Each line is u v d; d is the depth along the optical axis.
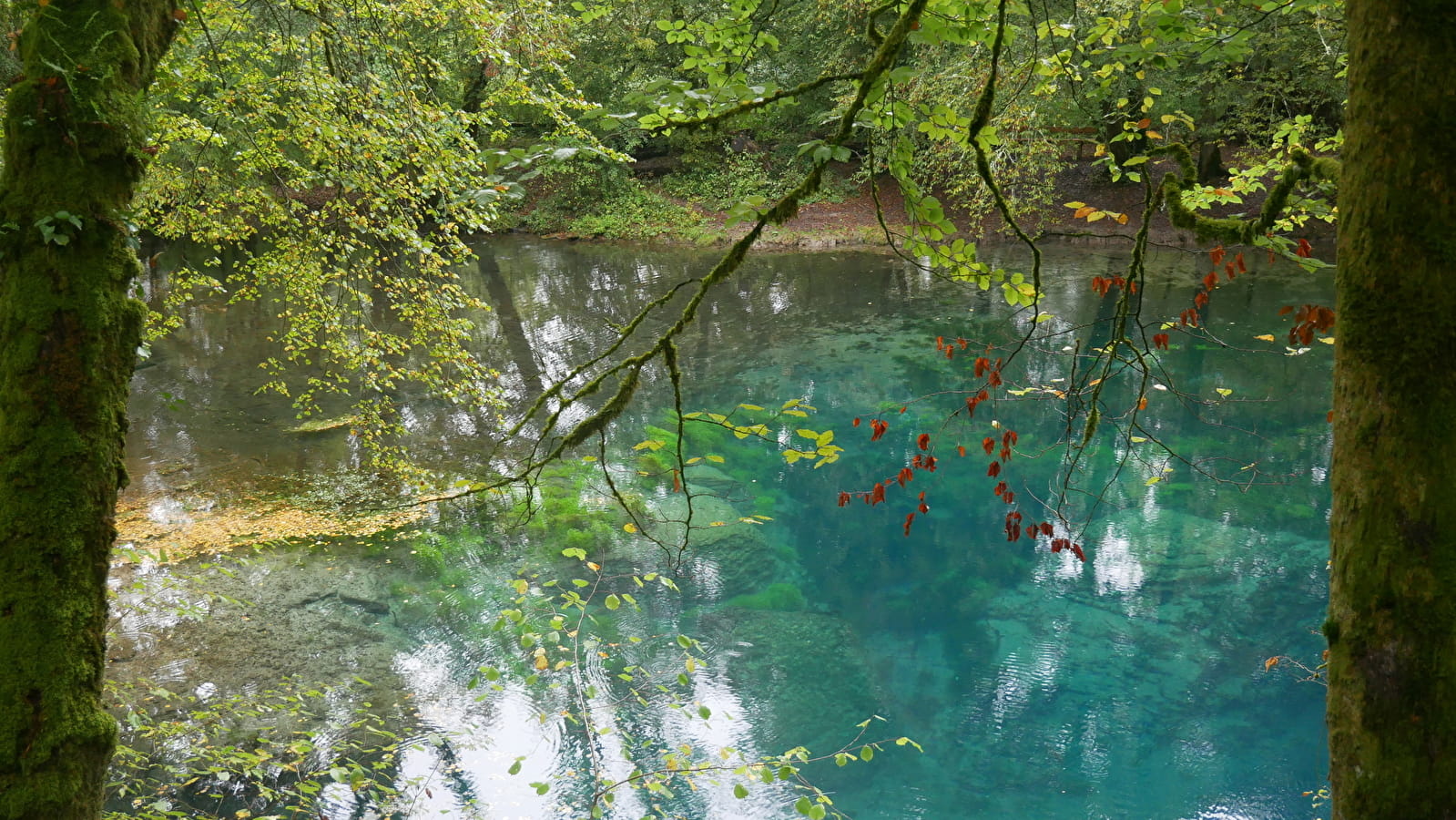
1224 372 13.71
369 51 6.04
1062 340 15.49
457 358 6.41
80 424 2.56
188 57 6.04
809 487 10.62
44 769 2.43
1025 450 11.39
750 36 2.84
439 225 6.25
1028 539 9.27
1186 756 6.21
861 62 19.66
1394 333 1.57
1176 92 15.35
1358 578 1.63
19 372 2.50
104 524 2.63
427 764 5.85
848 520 9.77
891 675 7.16
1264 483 10.06
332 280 6.52
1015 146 9.77
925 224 2.75
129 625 7.08
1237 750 6.26
